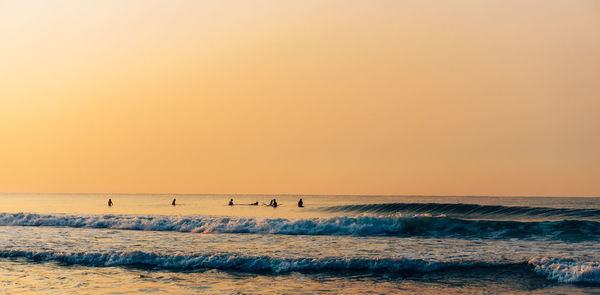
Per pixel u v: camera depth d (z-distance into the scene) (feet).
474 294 47.65
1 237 86.43
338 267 58.49
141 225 101.09
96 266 60.85
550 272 53.67
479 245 76.02
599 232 84.53
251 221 98.99
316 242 79.61
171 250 70.33
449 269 57.41
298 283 52.01
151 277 54.90
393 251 69.77
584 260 60.34
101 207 235.81
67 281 53.01
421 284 51.44
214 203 308.19
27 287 50.52
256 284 51.62
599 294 46.44
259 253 67.62
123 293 47.91
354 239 83.92
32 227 104.06
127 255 62.90
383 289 49.47
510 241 80.33
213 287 50.39
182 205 265.34
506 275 54.39
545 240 80.69
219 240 82.07
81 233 92.48
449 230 90.99
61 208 223.92
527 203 301.22
